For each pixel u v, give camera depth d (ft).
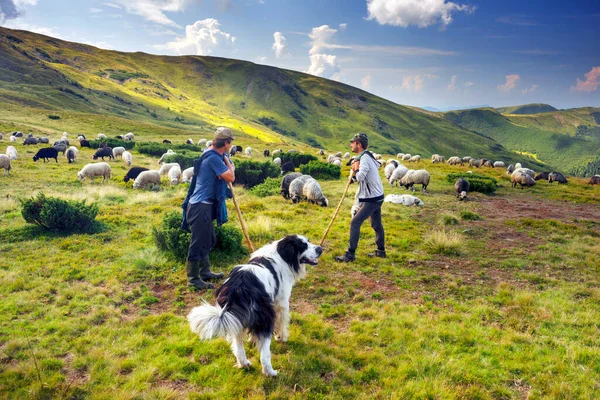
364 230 31.63
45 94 337.11
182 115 501.97
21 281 18.24
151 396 10.61
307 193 43.37
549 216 41.06
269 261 13.41
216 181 18.02
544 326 15.56
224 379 11.56
